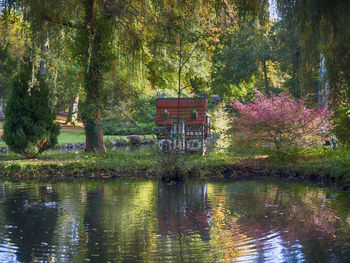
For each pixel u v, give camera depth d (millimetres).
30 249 4895
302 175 11727
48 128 14844
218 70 38875
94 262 4445
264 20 11711
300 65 11820
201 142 15180
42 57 14344
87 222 6289
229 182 10781
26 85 14336
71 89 24297
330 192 9016
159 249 4906
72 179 11562
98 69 15641
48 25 13656
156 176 12031
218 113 20062
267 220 6309
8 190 9477
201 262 4426
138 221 6348
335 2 9867
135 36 16203
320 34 10477
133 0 15031
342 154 12414
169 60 21297
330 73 11297
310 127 12758
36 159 14539
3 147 19047
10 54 23375
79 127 35469
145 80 18766
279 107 12820
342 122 14297
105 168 12586
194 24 13547
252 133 13570
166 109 15406
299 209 7148
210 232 5660
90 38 15031
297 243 5094
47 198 8383
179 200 8086
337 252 4711
